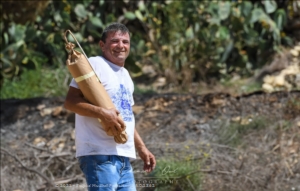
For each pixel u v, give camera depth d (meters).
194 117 11.47
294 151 10.02
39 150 10.59
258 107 11.54
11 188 9.16
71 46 6.07
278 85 13.73
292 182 9.22
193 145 10.26
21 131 11.44
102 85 6.04
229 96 11.98
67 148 10.79
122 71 6.36
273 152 10.03
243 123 10.98
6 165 9.91
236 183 9.12
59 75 14.38
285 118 11.05
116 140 5.98
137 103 12.07
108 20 15.38
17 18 14.26
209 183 9.09
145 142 10.47
